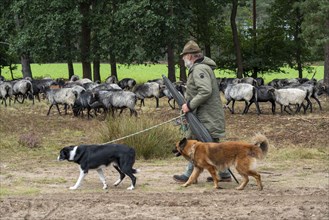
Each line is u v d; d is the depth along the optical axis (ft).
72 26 101.71
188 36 107.45
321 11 90.53
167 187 29.25
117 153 28.66
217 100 29.09
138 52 105.81
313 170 34.27
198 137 28.71
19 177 32.81
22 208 24.27
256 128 55.93
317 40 90.53
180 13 103.35
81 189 29.09
